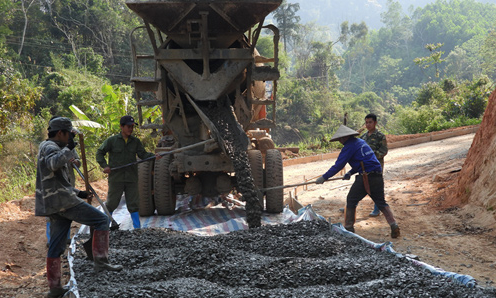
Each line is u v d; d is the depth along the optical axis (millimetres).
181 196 9453
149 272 4480
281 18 98875
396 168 12742
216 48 7531
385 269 4379
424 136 20875
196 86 7434
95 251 4605
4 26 48062
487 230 6391
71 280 4379
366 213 7961
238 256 4922
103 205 4969
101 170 13180
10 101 15953
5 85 20031
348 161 6371
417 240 6266
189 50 7402
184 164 7430
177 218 7711
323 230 6121
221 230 6832
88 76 45000
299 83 81562
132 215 6781
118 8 59031
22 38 49812
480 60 118062
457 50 125250
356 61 143250
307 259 4766
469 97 32938
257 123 7699
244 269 4488
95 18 55906
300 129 64562
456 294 3729
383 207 6367
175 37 7535
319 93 72312
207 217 7723
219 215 7852
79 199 4535
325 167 14602
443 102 41719
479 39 130125
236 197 9078
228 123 7168
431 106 36844
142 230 6281
